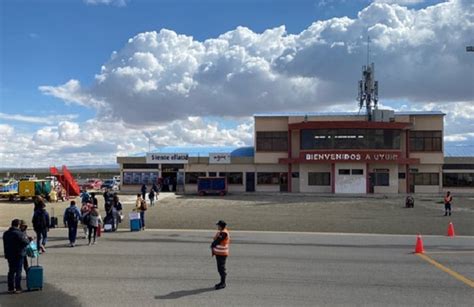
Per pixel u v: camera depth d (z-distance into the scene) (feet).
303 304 33.37
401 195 169.27
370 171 178.50
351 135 176.96
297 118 186.29
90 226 63.26
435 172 182.29
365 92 190.60
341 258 52.44
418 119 182.60
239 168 190.80
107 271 44.93
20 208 126.31
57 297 35.42
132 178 195.42
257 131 189.26
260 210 116.26
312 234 74.79
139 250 58.13
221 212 111.04
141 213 80.33
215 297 35.22
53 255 54.29
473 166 181.57
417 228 82.17
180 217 99.45
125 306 32.81
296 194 174.09
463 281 40.88
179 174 193.47
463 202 142.72
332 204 134.31
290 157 186.60
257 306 32.83
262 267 46.96
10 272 37.27
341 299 34.73
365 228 82.02
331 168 179.93
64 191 157.99
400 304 33.47
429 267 47.19
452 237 71.67
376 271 45.06
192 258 52.24
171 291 37.06
